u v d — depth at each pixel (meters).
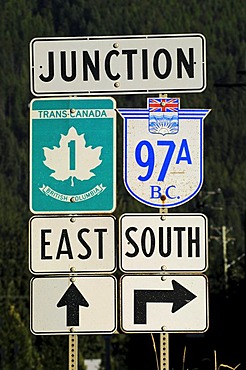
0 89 149.75
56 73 10.80
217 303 40.84
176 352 32.91
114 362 70.75
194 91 10.73
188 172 10.50
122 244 10.48
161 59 10.77
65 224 10.52
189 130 10.54
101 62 10.80
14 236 102.94
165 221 10.51
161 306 10.46
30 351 85.06
